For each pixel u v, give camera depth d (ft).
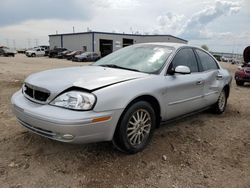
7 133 12.42
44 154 10.46
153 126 11.55
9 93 22.12
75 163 9.90
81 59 107.76
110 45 162.09
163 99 11.61
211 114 18.10
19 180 8.70
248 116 18.22
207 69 15.76
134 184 8.80
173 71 12.37
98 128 9.07
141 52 13.64
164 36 179.22
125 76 10.77
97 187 8.52
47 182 8.66
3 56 129.49
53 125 8.73
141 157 10.66
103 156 10.52
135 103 10.37
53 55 136.26
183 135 13.46
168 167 10.04
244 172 10.00
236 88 35.65
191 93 13.61
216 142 12.89
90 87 9.29
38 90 9.81
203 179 9.34
